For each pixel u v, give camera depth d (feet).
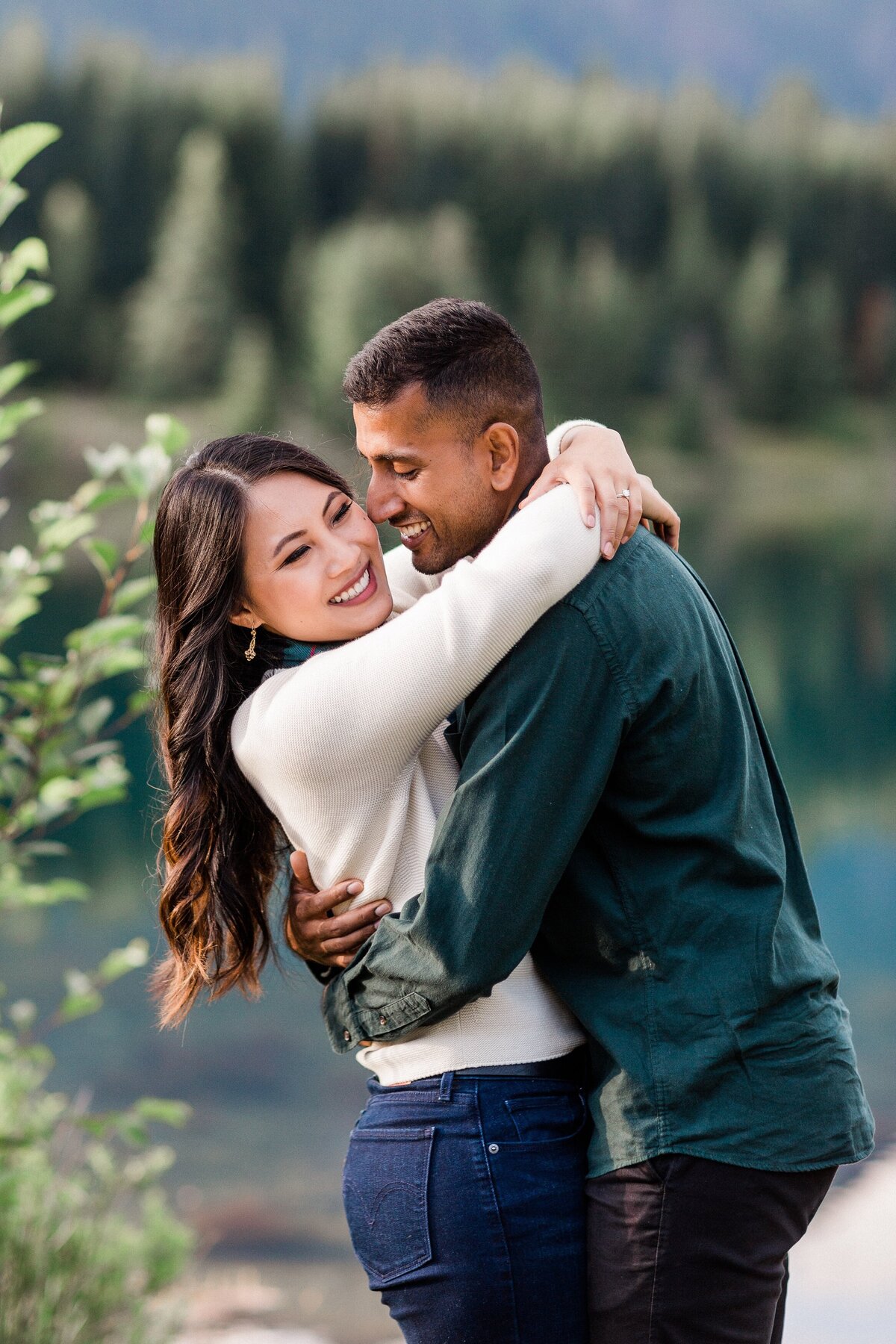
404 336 7.77
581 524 7.47
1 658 12.59
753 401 236.22
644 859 7.50
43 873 41.24
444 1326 7.54
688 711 7.43
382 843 7.95
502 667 7.43
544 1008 7.81
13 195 11.50
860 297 265.95
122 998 30.48
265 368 197.06
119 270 218.59
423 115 257.75
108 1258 14.03
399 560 9.43
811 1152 7.25
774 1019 7.31
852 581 119.14
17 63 231.09
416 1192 7.59
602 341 224.33
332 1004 8.06
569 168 255.09
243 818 8.75
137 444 175.11
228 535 8.25
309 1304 17.65
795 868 8.00
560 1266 7.48
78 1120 13.33
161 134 228.43
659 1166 7.18
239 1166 22.22
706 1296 7.20
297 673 8.00
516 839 7.18
